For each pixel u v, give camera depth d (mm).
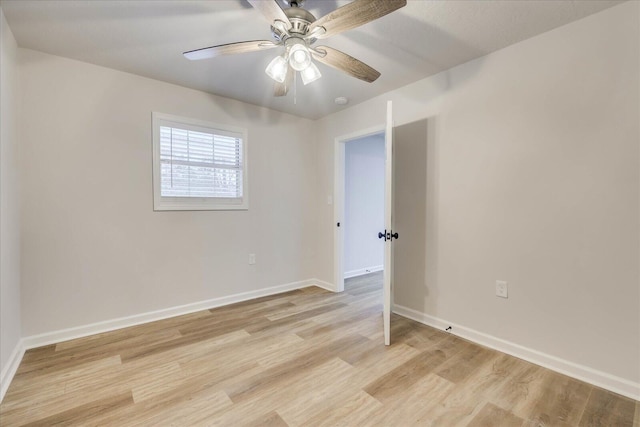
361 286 4172
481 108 2424
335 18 1484
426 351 2312
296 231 4004
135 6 1819
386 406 1693
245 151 3490
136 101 2791
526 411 1657
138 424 1552
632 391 1777
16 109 2217
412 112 2924
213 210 3293
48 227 2410
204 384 1887
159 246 2941
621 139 1807
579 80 1948
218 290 3336
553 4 1796
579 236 1966
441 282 2723
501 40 2184
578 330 1974
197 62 2539
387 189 2451
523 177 2203
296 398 1758
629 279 1791
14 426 1534
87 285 2578
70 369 2045
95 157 2604
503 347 2314
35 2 1776
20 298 2277
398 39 2176
